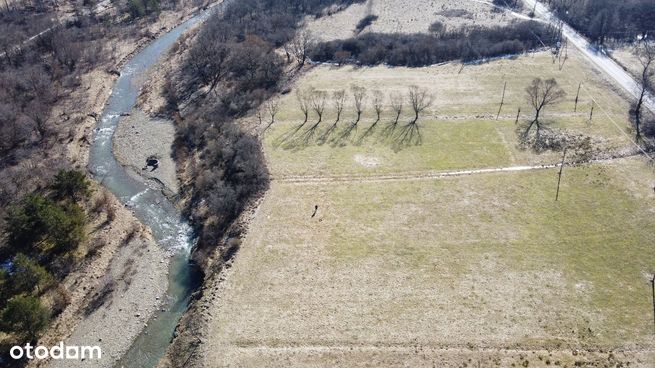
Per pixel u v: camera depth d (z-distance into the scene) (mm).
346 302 75000
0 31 152500
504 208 90562
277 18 167875
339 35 162500
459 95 125688
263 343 69875
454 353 68188
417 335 70438
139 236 90250
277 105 123500
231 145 106938
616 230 85625
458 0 191250
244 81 134375
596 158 102438
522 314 72812
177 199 99062
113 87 139375
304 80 135250
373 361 67375
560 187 95125
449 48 144625
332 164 102500
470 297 75312
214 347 69688
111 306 77625
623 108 117938
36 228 83375
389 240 84750
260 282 78312
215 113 121562
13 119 110125
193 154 110188
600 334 70125
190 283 81875
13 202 92375
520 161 102438
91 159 110375
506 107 120125
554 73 134375
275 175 99938
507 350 68375
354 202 92750
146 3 183250
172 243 89500
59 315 75312
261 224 88438
